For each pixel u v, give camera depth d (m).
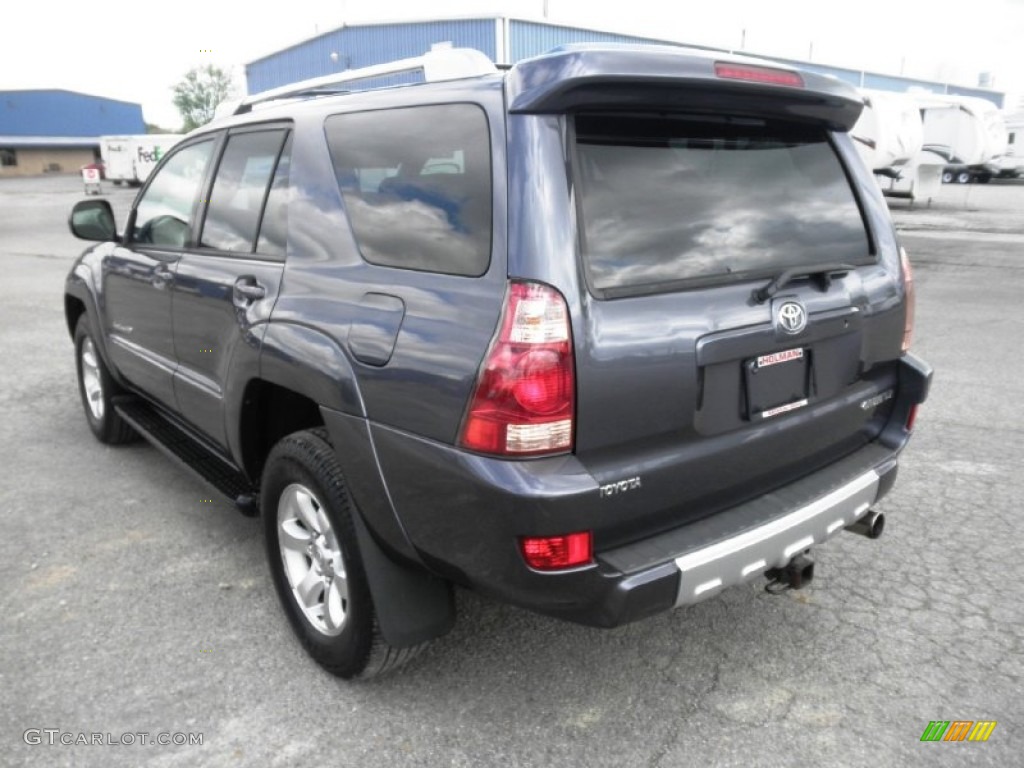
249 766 2.39
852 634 3.01
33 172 63.06
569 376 2.02
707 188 2.39
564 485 2.03
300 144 2.88
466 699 2.68
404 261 2.38
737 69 2.27
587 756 2.43
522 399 2.01
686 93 2.23
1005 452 4.73
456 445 2.12
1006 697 2.66
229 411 3.11
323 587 2.78
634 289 2.15
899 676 2.77
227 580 3.42
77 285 4.70
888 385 2.95
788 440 2.55
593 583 2.11
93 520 3.97
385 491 2.34
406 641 2.50
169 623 3.10
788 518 2.43
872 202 2.88
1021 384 6.09
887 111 19.62
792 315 2.45
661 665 2.85
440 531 2.23
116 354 4.34
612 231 2.16
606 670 2.83
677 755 2.43
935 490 4.22
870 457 2.86
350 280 2.52
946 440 4.94
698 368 2.24
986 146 22.47
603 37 25.89
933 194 23.59
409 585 2.50
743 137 2.54
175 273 3.49
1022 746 2.45
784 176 2.63
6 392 6.15
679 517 2.34
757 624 3.09
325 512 2.58
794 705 2.64
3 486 4.38
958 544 3.66
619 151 2.22
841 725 2.54
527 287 2.02
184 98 54.34
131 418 4.34
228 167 3.34
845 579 3.39
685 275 2.27
